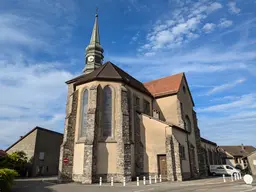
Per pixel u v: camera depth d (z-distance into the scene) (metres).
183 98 33.62
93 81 25.17
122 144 22.39
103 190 15.38
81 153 22.59
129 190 15.17
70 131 23.86
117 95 24.80
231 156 60.12
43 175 36.38
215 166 38.12
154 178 23.91
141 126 26.42
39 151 36.47
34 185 19.14
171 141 23.95
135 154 24.69
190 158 28.00
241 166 57.31
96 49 41.12
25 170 34.62
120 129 23.05
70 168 22.61
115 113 24.08
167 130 24.67
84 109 24.80
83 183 20.34
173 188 16.17
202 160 32.38
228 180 24.36
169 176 22.81
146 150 25.25
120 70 31.05
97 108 23.48
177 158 23.34
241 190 14.46
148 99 31.66
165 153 24.08
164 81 36.31
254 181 22.86
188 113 34.12
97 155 21.81
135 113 26.86
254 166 46.66
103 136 23.03
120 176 21.42
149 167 24.55
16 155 32.56
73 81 32.06
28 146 36.41
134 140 25.39
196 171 28.50
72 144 23.61
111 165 21.94
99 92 24.44
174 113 30.72
